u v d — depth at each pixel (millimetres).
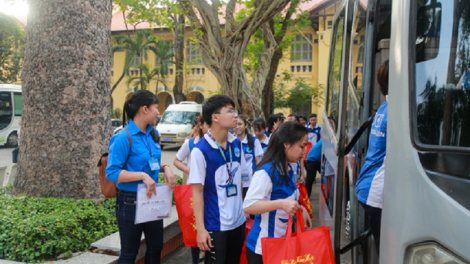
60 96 5684
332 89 5156
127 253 3547
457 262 1703
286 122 2781
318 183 11117
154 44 32031
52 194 5641
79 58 5746
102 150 5898
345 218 4031
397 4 2191
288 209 2516
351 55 3920
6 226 4250
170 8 12414
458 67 1979
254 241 2789
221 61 11359
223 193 3193
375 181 2725
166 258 5320
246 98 11492
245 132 4977
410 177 1938
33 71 5754
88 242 4477
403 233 1938
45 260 4066
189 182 3146
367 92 3506
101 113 5930
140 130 3523
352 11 3381
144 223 3619
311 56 29766
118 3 13062
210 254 3199
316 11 27734
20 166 5832
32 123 5734
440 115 1969
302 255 2410
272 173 2689
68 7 5715
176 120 21266
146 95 3490
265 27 13102
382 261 2137
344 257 4770
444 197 1780
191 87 33062
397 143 2049
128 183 3498
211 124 3221
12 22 28281
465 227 1679
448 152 1837
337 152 3131
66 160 5660
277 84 25172
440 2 2059
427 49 2049
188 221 3863
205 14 11344
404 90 2057
